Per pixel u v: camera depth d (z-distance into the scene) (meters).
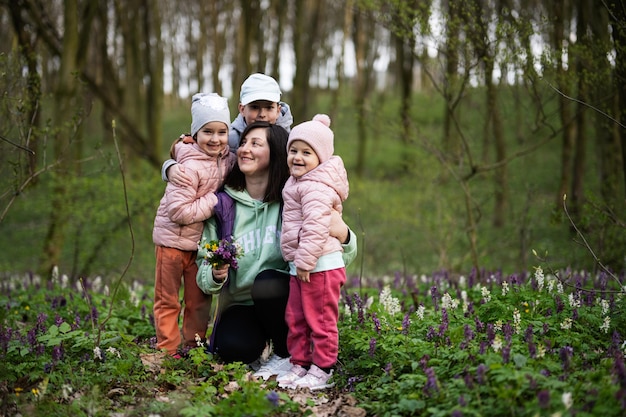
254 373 4.41
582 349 4.09
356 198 13.83
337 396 4.03
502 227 10.56
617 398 3.09
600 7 7.22
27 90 6.55
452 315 4.94
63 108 9.25
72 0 9.36
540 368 3.61
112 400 3.93
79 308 6.00
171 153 4.61
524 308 4.92
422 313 4.75
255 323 4.52
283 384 4.09
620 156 8.72
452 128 10.11
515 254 9.81
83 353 4.52
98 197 9.69
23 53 7.63
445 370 3.78
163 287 4.53
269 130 4.43
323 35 25.86
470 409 3.24
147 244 10.30
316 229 3.99
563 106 7.50
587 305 4.90
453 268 9.38
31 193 10.30
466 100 9.13
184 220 4.36
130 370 4.25
